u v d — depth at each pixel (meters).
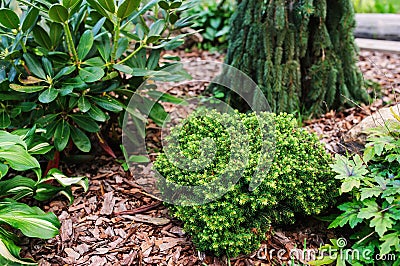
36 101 2.14
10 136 1.65
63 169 2.26
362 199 1.59
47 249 1.78
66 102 2.14
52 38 2.08
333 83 2.60
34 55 2.16
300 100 2.70
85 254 1.76
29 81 1.94
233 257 1.73
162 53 3.96
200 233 1.67
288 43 2.46
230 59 2.69
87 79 1.91
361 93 2.71
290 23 2.45
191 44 4.07
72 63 2.09
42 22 2.57
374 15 3.86
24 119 2.17
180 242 1.81
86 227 1.90
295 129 1.94
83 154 2.38
